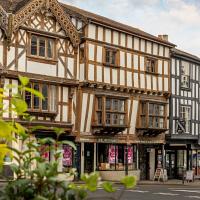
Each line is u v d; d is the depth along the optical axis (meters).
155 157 31.95
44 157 2.80
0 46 23.36
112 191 2.50
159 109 31.62
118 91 28.73
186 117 33.78
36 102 24.72
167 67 32.16
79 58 26.86
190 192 22.05
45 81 24.98
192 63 34.56
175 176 33.62
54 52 25.59
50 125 24.91
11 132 2.57
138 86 29.89
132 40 29.62
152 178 31.53
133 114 29.81
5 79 23.39
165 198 18.61
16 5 25.48
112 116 28.38
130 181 2.44
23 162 2.67
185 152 34.78
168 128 32.38
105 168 28.06
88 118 27.16
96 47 27.23
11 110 2.83
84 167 27.33
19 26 23.95
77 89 26.64
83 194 2.53
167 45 31.95
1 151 2.53
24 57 24.25
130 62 29.42
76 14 26.97
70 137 26.36
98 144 28.19
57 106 25.58
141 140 30.52
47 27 25.33
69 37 26.31
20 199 2.52
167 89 32.09
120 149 29.47
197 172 35.50
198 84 35.12
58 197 2.55
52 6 25.34
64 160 26.16
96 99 27.50
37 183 2.53
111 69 28.14
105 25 27.59
